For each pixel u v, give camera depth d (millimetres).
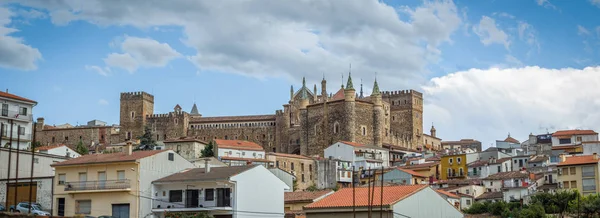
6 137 133250
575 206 125438
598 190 144125
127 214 95750
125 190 95625
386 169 193125
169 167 102938
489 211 136125
